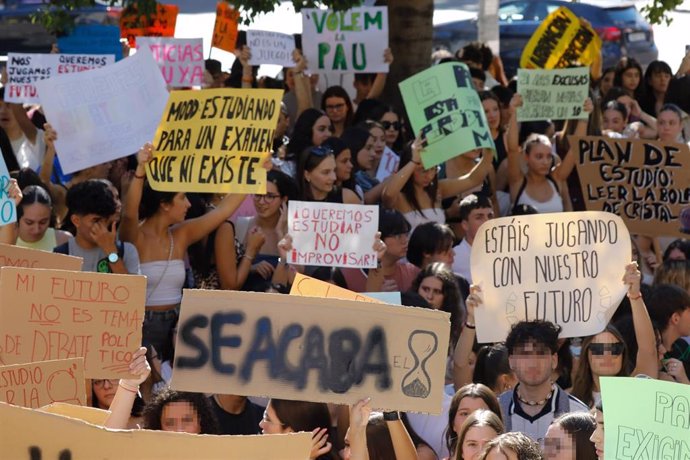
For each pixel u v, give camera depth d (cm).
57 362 773
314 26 1781
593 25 3152
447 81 1442
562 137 1745
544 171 1529
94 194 1086
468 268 1348
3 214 1043
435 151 1431
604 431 716
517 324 928
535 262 1012
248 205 1365
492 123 1691
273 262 1285
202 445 632
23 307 802
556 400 928
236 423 959
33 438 623
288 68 1888
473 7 4381
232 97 1180
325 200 1359
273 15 4241
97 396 916
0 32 2945
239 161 1172
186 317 767
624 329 1037
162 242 1153
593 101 1786
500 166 1634
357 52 1778
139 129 1313
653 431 714
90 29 1728
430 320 760
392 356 760
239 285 1230
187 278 1220
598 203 1502
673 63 3653
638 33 3164
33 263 899
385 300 990
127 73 1315
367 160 1513
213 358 764
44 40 2950
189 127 1186
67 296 805
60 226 1335
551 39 1852
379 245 1172
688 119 1927
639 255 1366
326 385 760
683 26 4125
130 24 1906
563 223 1010
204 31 4028
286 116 1652
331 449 890
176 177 1170
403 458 837
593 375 988
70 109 1307
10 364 797
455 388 1040
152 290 1141
